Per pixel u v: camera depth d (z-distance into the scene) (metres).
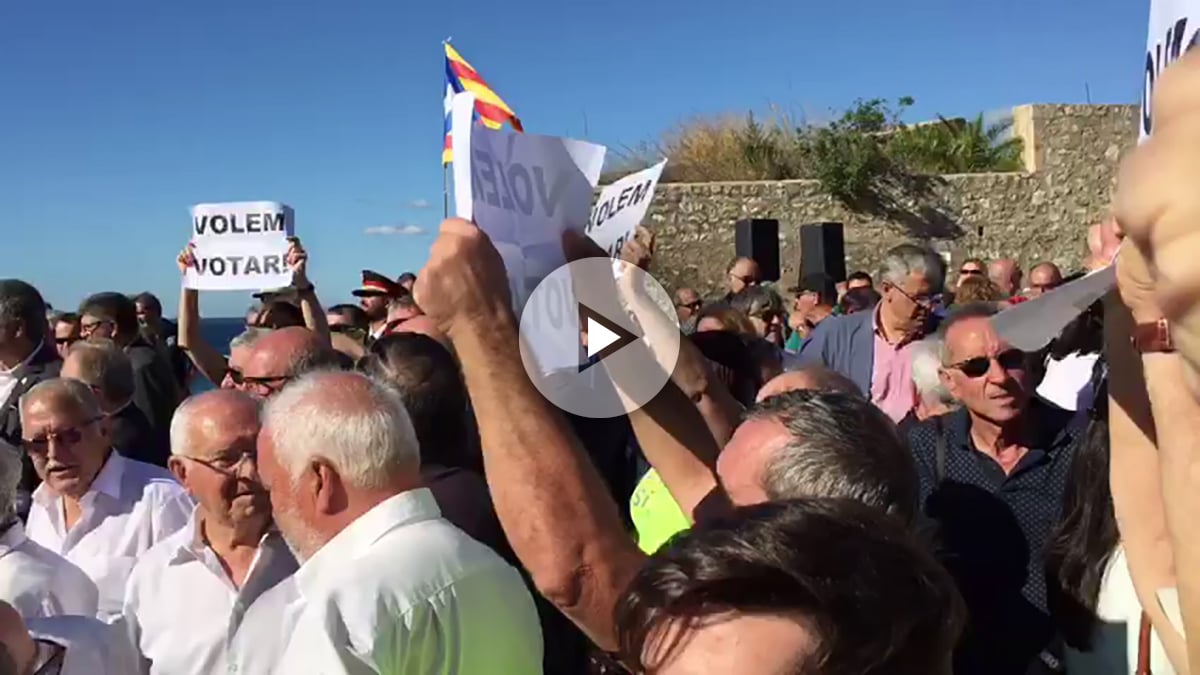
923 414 3.79
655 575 1.07
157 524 3.61
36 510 3.74
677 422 2.29
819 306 9.50
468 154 1.42
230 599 2.80
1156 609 1.33
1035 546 2.78
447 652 2.15
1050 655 2.66
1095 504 2.33
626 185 1.90
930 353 3.73
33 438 3.58
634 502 2.97
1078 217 17.22
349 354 5.82
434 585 2.15
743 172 17.28
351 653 2.04
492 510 2.89
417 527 2.25
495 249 1.47
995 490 2.90
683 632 1.02
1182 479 0.87
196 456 2.81
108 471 3.69
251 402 2.92
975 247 16.98
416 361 3.06
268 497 2.81
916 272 5.11
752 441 1.97
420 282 1.49
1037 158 17.16
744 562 1.01
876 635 0.98
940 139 17.91
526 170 1.51
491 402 1.50
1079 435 2.85
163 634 2.82
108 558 3.57
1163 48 1.17
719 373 3.44
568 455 1.52
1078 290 1.01
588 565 1.50
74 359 4.45
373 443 2.26
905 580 1.03
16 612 2.38
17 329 4.73
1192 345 0.49
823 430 1.93
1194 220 0.47
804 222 16.78
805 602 0.99
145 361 5.59
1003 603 2.77
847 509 1.11
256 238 5.79
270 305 6.09
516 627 2.30
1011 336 1.04
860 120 17.44
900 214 16.91
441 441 3.04
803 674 0.97
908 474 1.95
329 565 2.21
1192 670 0.90
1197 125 0.48
